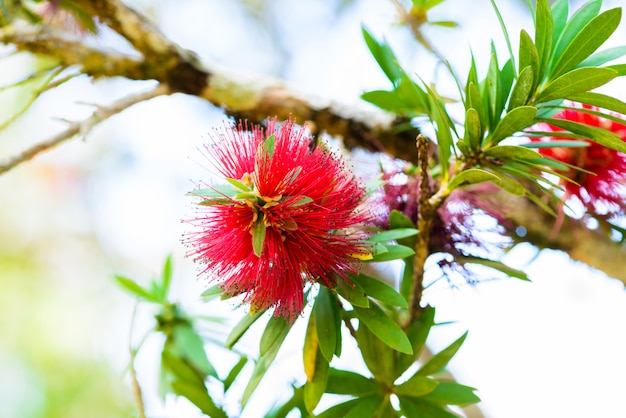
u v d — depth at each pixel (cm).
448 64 56
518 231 64
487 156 55
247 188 52
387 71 65
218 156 54
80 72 66
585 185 60
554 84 54
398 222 57
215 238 53
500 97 55
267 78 66
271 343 54
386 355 56
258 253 51
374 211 57
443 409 56
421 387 55
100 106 64
